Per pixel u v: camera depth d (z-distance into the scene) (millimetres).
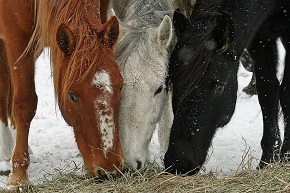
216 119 10281
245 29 10914
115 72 9125
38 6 10258
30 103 10883
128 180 9469
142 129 10039
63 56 9312
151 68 10141
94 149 9078
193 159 9977
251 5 11047
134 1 11102
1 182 11203
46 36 9945
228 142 13836
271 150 11867
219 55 10156
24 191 9945
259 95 12430
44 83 20062
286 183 9211
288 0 11594
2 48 12352
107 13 11383
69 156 12859
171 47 10859
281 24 11992
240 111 16500
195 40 10109
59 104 9617
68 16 9531
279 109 12727
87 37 9148
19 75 10773
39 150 13586
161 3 11188
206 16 10398
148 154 10477
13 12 10617
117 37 9336
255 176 9656
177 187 9336
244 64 17344
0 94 12609
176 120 10016
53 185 9906
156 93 10273
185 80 9930
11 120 12727
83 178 9969
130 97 9945
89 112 9023
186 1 11602
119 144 9211
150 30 10398
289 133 11547
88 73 8984
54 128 15453
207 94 10031
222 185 9359
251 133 14641
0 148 12523
